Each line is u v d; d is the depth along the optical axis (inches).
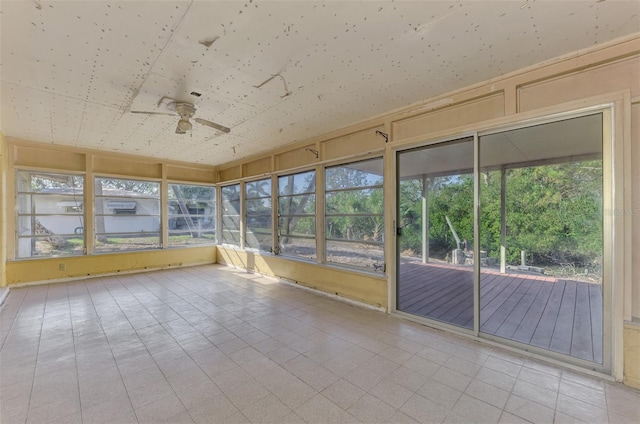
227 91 111.0
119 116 137.9
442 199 125.9
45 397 75.7
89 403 73.5
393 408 71.6
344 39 79.2
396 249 139.8
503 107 103.0
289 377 85.2
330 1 64.1
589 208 93.9
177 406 72.6
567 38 79.8
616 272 81.9
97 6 64.7
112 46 80.7
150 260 246.8
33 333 116.8
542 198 107.6
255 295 173.0
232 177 269.1
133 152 222.7
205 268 259.4
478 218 112.3
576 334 103.8
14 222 185.8
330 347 104.4
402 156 137.2
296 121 148.4
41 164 195.9
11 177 183.0
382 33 76.5
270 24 72.1
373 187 149.3
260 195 237.0
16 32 73.5
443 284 128.4
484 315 123.0
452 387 80.0
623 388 78.6
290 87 108.3
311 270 182.9
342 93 114.7
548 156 105.0
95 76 98.0
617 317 81.7
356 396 76.4
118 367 90.9
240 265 255.3
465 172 118.2
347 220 163.8
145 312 142.6
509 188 114.4
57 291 179.9
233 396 76.5
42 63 89.2
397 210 139.6
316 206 180.2
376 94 116.2
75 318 134.1
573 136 94.2
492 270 124.1
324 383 82.2
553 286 112.7
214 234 293.0
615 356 82.1
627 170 80.4
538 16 70.1
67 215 207.9
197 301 161.0
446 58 89.9
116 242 231.8
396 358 96.2
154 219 252.7
